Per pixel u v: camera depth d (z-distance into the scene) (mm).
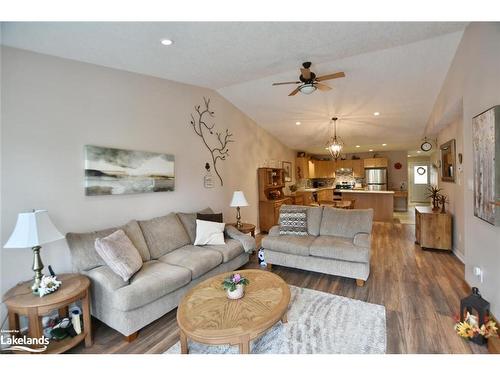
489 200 2031
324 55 3049
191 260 2775
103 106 2811
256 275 2480
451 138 4156
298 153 8664
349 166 9586
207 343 1609
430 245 4227
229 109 4824
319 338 2041
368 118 5316
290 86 4176
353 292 2828
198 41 2482
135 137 3150
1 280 2074
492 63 1991
